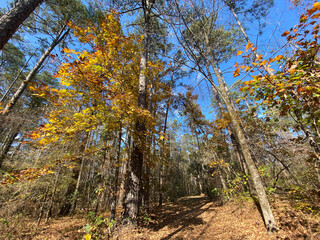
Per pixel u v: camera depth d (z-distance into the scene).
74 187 8.86
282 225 3.71
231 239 3.99
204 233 4.77
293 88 2.12
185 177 29.64
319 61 2.08
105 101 4.20
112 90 4.27
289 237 3.23
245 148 4.23
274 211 4.50
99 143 5.38
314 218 3.27
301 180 3.76
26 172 3.50
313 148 2.61
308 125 2.65
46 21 8.52
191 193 30.31
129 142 5.54
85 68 3.83
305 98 2.21
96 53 4.32
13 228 4.48
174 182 21.08
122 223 4.56
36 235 5.01
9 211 4.57
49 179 6.80
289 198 4.46
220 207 7.86
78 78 3.76
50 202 7.08
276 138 3.79
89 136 6.52
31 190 5.62
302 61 2.07
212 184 11.99
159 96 8.70
